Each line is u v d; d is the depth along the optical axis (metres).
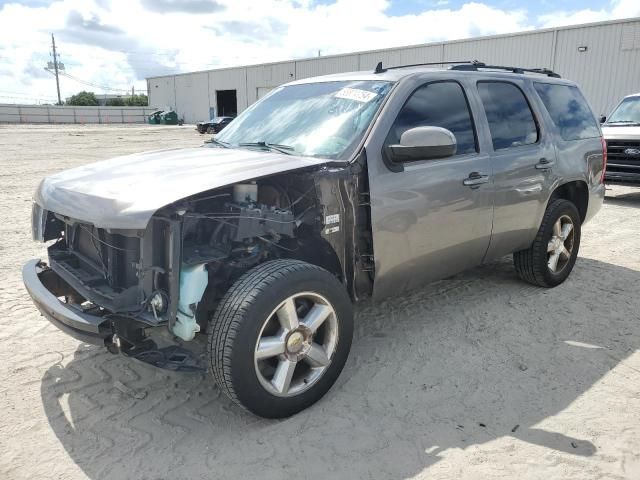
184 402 3.18
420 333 4.11
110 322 2.74
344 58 39.12
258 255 3.10
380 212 3.33
